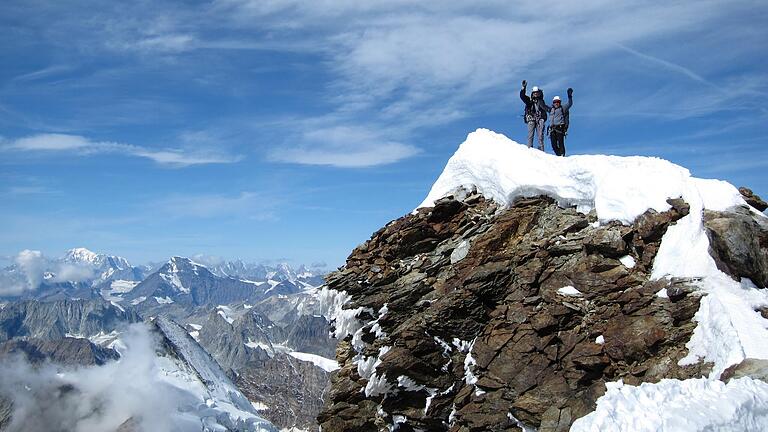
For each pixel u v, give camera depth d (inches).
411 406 1042.7
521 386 903.7
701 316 797.9
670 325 820.6
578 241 994.1
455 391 1007.6
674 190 947.3
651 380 784.9
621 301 886.4
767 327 745.0
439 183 1400.1
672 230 913.5
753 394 662.5
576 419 794.8
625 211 972.6
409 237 1277.1
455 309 1029.8
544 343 913.5
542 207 1127.6
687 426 634.2
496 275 1031.6
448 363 1022.4
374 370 1074.7
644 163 1009.5
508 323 971.9
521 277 1007.6
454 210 1268.5
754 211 872.9
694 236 879.1
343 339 1290.6
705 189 916.0
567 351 888.9
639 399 713.6
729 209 869.2
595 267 948.6
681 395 701.9
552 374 889.5
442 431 1010.1
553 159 1172.5
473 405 940.0
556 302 941.8
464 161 1344.7
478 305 1028.5
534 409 857.5
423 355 1026.1
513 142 1296.8
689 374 757.3
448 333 1029.8
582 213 1075.9
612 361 845.8
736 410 645.3
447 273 1157.7
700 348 770.2
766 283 804.6
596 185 1053.2
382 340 1117.7
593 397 818.2
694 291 823.7
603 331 873.5
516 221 1115.9
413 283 1176.8
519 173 1187.3
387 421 1094.4
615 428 679.1
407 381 1019.9
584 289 936.3
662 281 868.6
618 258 953.5
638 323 844.0
